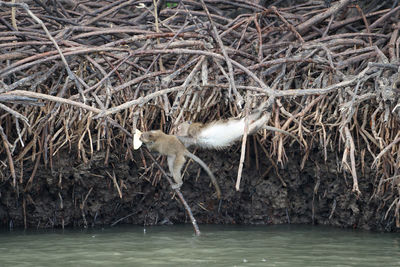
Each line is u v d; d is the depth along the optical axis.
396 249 9.98
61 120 11.51
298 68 12.38
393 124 11.00
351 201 12.45
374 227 12.28
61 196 12.88
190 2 15.31
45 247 10.16
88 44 14.10
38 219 12.89
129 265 8.63
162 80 11.12
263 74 12.02
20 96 9.41
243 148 8.05
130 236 11.40
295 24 14.70
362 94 11.52
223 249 9.91
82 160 12.41
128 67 12.16
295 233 11.78
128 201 13.15
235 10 17.11
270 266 8.57
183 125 9.01
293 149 12.89
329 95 11.83
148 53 11.11
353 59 12.11
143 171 13.00
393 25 13.16
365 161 12.17
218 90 11.80
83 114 11.41
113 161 12.60
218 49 11.80
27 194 12.73
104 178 12.79
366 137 11.77
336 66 12.02
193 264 8.68
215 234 11.63
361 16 14.12
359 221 12.53
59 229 12.52
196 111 11.70
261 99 11.49
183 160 10.55
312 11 14.59
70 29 12.31
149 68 11.65
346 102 11.09
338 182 12.56
